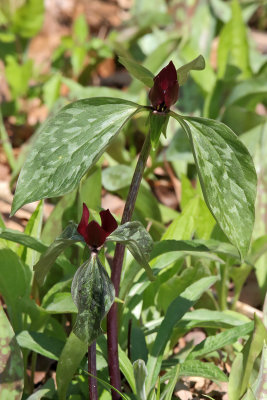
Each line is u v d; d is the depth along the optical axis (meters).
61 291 1.17
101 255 1.00
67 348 1.07
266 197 1.40
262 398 1.06
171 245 1.11
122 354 1.10
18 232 1.12
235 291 1.32
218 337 1.13
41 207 1.20
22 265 1.16
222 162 0.97
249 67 1.74
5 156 1.85
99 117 0.98
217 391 1.21
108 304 0.98
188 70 0.99
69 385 1.14
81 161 0.96
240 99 1.63
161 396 1.09
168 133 1.78
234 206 0.97
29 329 1.17
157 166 1.68
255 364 1.10
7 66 1.89
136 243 0.98
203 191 0.96
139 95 1.72
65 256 1.23
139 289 1.18
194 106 1.82
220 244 1.13
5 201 1.51
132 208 1.03
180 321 1.17
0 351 1.06
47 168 0.96
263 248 1.26
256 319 1.07
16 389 1.06
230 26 1.71
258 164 1.44
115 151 1.63
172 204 1.71
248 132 1.51
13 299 1.16
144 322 1.23
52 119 0.98
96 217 1.17
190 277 1.20
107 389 1.10
